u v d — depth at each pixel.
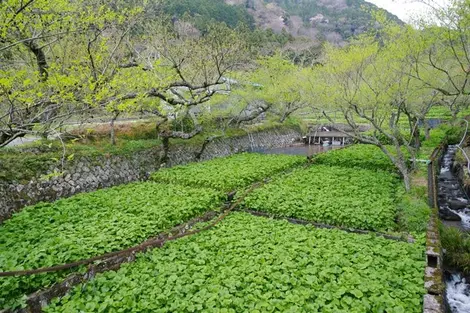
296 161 25.55
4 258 9.59
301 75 27.81
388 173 21.25
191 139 29.02
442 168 25.58
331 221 13.36
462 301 10.45
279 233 11.95
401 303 7.73
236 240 11.41
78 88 10.13
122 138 25.39
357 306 7.65
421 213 13.17
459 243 12.48
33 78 11.40
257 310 7.65
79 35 14.06
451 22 12.53
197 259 10.14
